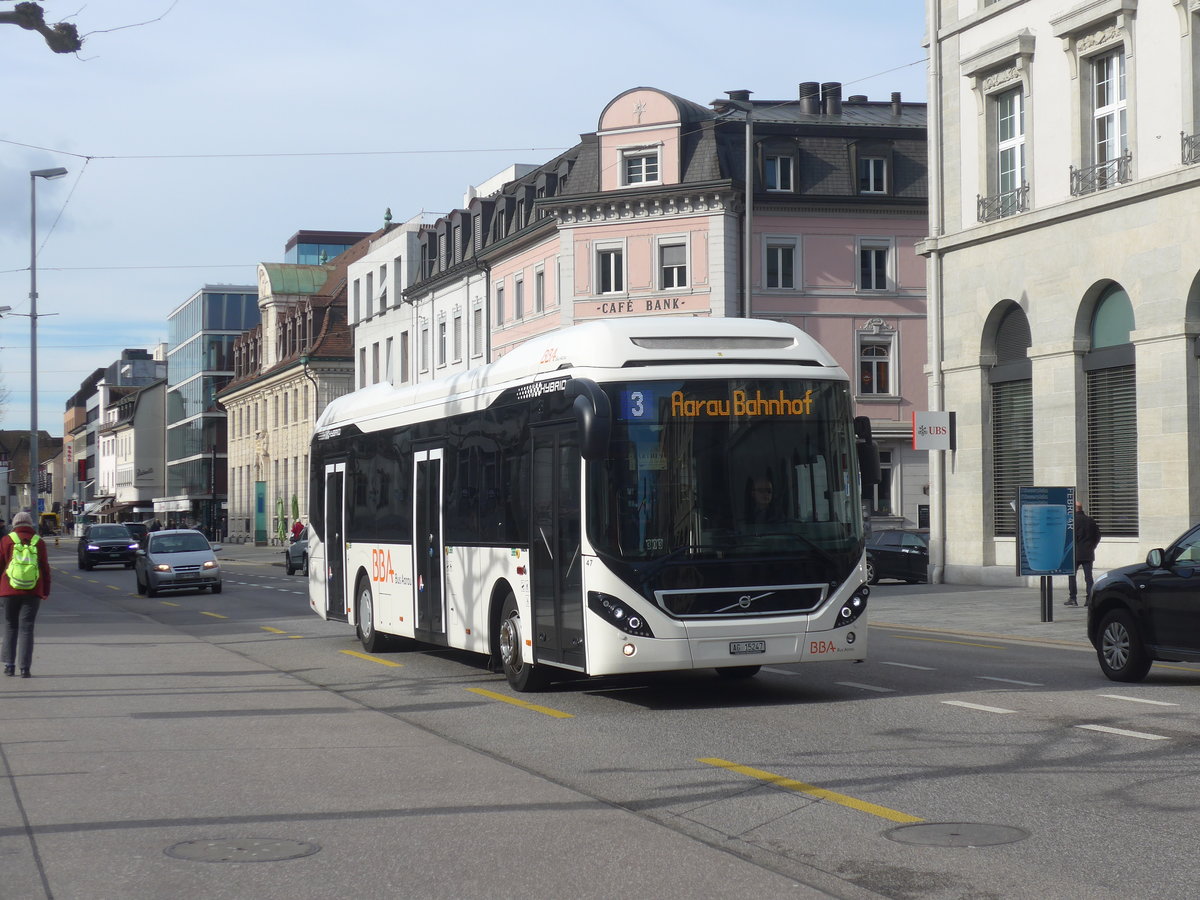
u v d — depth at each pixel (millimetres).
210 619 27609
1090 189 29828
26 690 15000
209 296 109562
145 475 126375
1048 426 30891
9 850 7465
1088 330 30203
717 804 8383
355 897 6445
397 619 17859
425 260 70500
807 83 59281
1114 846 7117
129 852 7391
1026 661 16875
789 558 12633
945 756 9836
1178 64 27438
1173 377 27484
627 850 7242
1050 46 30969
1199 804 8133
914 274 53625
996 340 33312
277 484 91188
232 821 8148
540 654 13578
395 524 17922
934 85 34656
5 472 71562
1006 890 6320
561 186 55969
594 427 11922
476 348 64188
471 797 8742
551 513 13273
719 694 13836
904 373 53500
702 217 51719
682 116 52219
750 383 12789
